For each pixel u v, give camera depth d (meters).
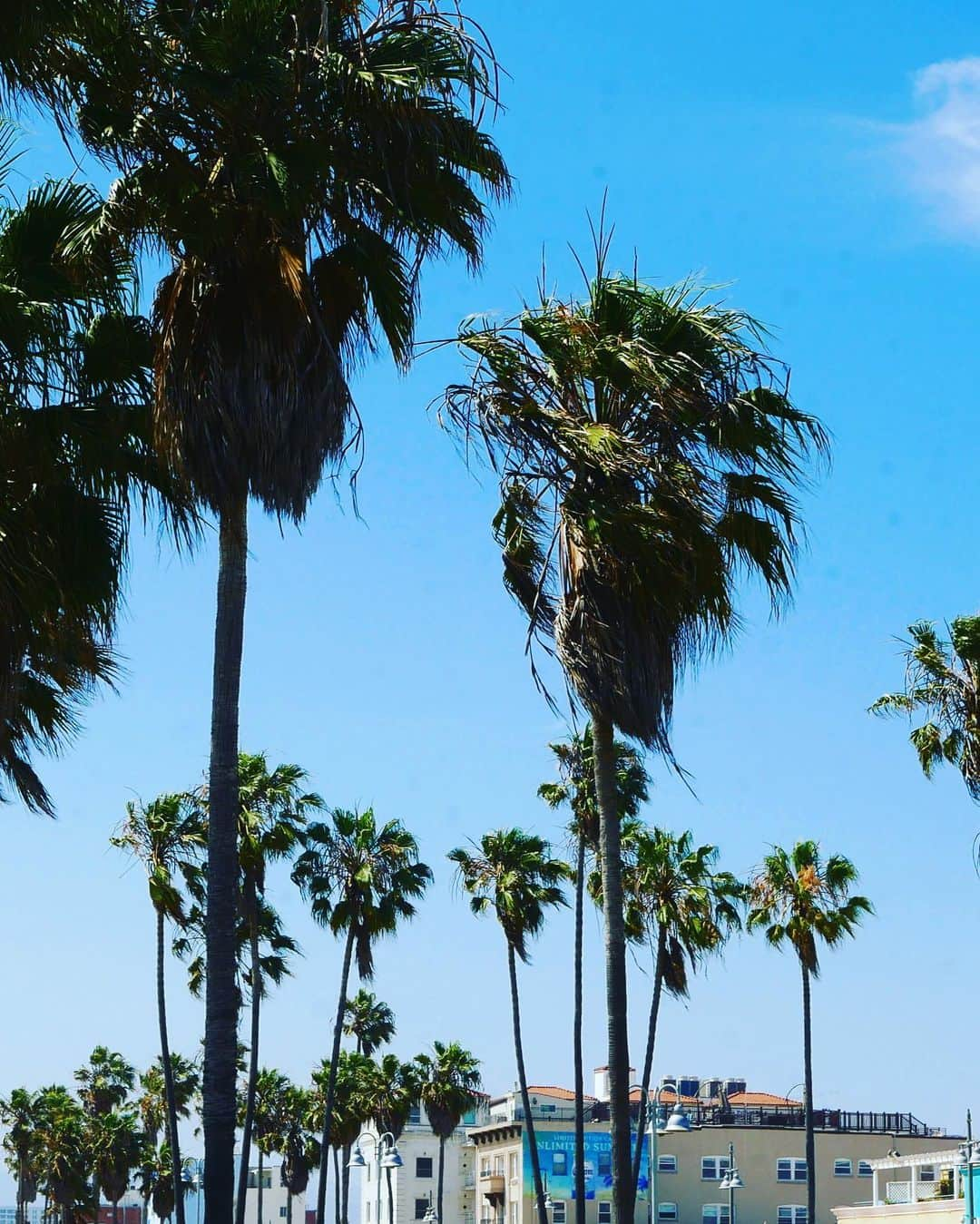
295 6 14.45
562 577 17.17
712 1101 103.94
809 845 53.94
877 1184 69.31
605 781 17.94
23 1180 110.31
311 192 14.37
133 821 52.84
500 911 55.94
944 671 33.22
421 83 14.00
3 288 14.19
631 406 17.22
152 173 14.38
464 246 15.46
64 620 15.66
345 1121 85.69
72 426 15.00
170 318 14.56
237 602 14.71
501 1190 99.81
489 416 16.52
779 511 17.08
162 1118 107.12
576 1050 50.38
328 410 14.68
